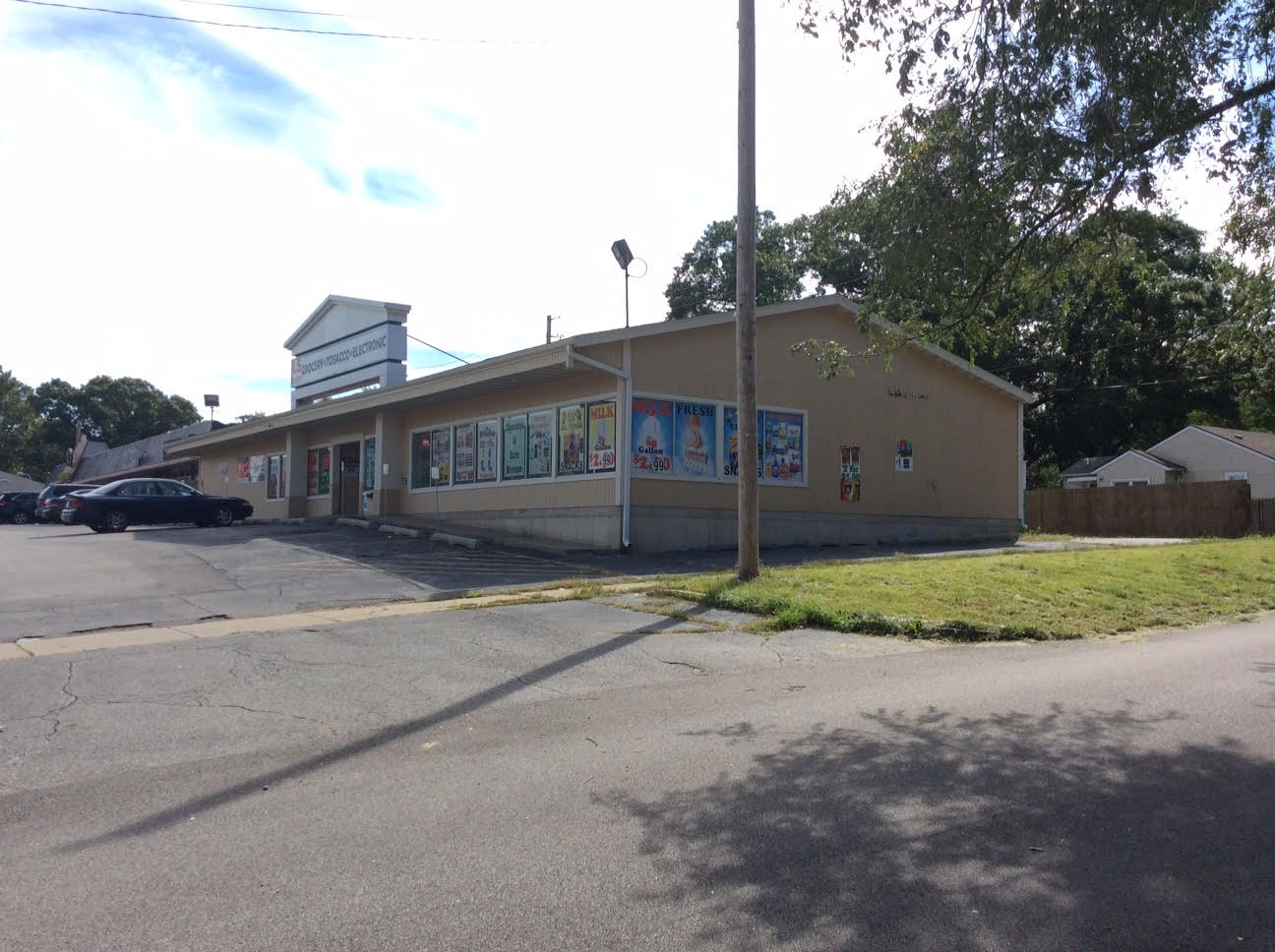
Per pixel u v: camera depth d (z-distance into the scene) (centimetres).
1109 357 3806
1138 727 655
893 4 821
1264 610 1326
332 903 392
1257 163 868
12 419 8100
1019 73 794
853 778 545
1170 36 764
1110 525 2986
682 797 517
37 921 379
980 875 415
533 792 529
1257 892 399
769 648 959
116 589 1354
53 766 584
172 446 3825
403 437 2548
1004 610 1141
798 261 3853
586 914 381
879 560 1606
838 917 377
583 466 1897
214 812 505
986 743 617
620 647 950
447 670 845
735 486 1964
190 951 354
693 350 1916
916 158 870
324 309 3014
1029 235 904
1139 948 354
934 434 2400
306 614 1155
